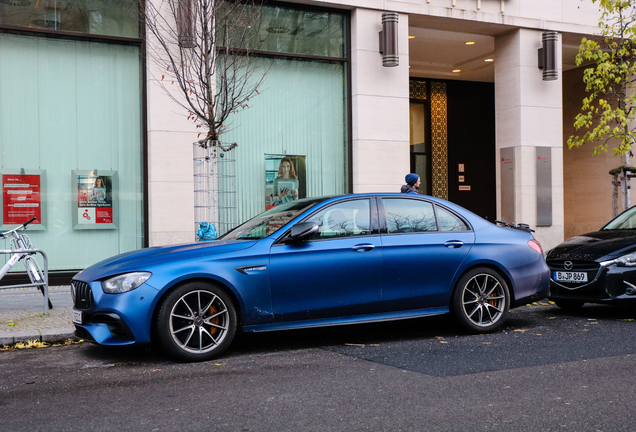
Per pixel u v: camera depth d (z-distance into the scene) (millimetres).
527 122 13938
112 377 4945
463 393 4297
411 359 5418
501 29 13961
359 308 6059
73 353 5926
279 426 3664
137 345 5277
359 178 12320
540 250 6988
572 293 7688
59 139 10688
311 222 5723
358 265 6031
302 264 5824
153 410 4023
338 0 12125
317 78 12477
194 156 9305
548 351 5656
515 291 6730
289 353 5773
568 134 18578
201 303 5598
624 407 3941
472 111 18812
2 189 10344
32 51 10531
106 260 6000
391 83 12609
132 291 5277
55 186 10664
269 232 5973
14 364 5496
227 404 4129
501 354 5555
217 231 8930
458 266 6441
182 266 5422
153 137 10711
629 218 8891
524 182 13875
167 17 10656
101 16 10898
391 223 6312
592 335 6426
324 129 12547
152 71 10680
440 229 6523
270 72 12039
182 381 4773
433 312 6398
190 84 9227
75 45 10773
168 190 10828
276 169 12125
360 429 3590
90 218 10844
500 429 3557
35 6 10508
